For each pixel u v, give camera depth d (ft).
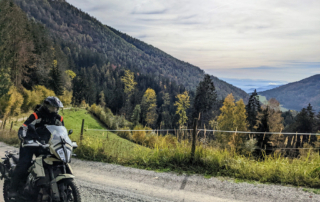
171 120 332.60
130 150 26.84
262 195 16.02
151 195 16.28
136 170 21.95
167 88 604.08
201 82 232.12
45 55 239.09
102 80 541.34
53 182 11.32
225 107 194.18
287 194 15.99
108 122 145.59
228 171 20.54
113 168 22.59
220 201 15.30
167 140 27.96
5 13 128.47
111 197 15.71
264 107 171.22
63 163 11.96
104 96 378.94
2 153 28.55
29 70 186.91
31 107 131.13
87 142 28.94
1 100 86.74
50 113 12.94
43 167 11.89
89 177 20.04
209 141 26.35
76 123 119.24
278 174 18.98
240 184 18.07
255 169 19.93
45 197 11.94
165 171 21.54
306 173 18.58
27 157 12.72
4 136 41.01
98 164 23.99
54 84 203.10
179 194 16.47
